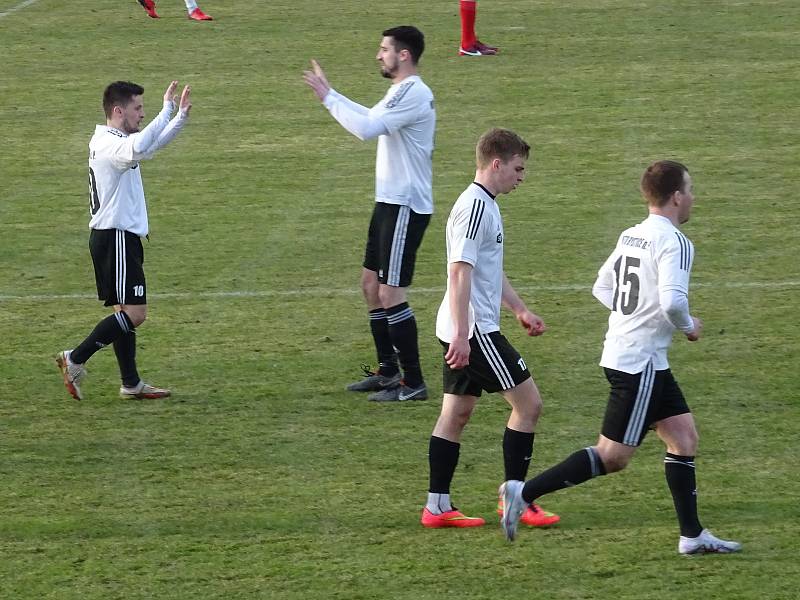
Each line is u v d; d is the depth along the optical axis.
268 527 20.86
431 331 31.89
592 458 19.33
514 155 20.45
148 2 72.19
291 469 23.41
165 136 26.59
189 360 29.88
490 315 20.70
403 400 27.20
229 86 58.59
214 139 51.56
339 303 34.09
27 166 48.50
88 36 68.94
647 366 19.06
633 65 60.53
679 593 18.23
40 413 26.59
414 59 26.95
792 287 34.31
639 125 51.66
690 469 19.36
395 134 26.89
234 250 38.91
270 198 44.34
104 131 26.78
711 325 31.48
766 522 20.62
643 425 19.09
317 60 62.38
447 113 53.94
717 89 56.31
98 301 34.50
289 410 26.64
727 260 36.81
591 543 20.05
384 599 18.25
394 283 26.89
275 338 31.42
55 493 22.39
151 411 26.66
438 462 20.72
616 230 39.84
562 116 53.16
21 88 58.94
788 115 52.47
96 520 21.20
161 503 21.89
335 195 44.59
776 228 39.69
